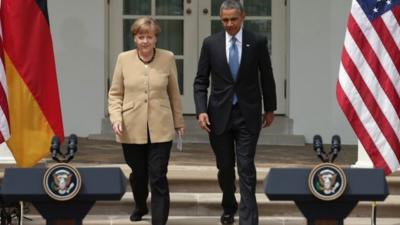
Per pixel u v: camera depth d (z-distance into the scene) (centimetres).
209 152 2452
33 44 1759
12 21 1744
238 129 1697
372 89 1736
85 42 2759
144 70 1712
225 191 1767
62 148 2414
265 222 1869
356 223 1869
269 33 2806
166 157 1703
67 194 1306
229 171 1738
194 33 2817
